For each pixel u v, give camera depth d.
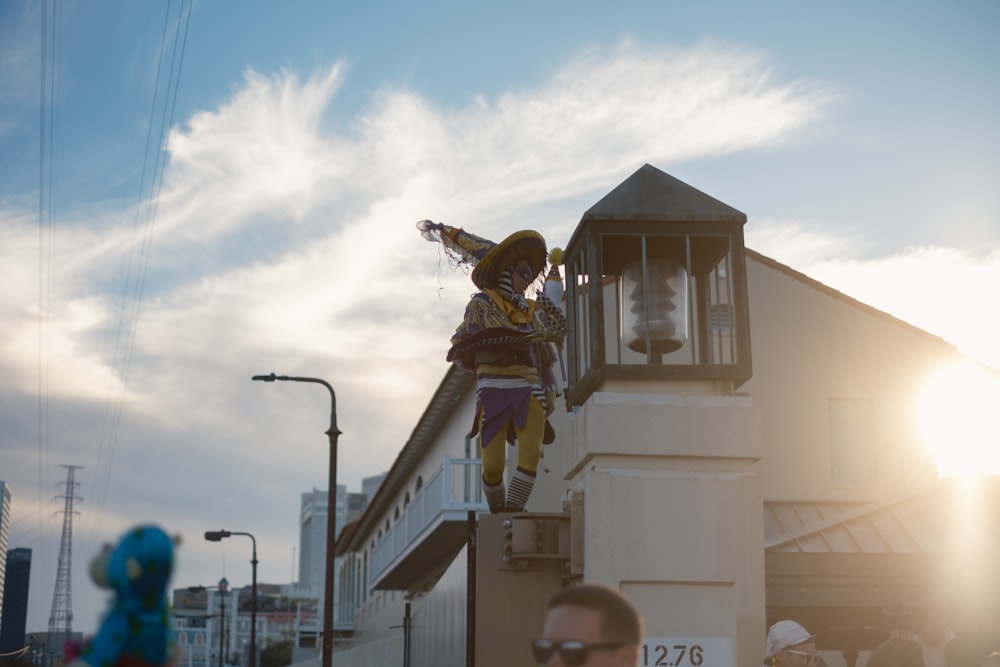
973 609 9.02
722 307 8.78
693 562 8.09
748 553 8.14
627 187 8.78
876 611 9.18
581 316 9.12
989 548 9.50
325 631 23.38
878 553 9.15
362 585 51.47
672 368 8.41
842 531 9.88
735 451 8.27
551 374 9.28
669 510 8.16
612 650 3.00
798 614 9.28
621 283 8.95
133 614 2.69
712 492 8.21
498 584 8.55
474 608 8.49
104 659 2.65
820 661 8.12
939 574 9.12
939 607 9.01
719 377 8.41
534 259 9.05
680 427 8.27
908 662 8.30
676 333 8.66
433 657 12.08
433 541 26.70
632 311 8.82
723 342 9.34
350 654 27.91
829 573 9.09
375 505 42.16
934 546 9.59
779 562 9.09
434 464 32.47
